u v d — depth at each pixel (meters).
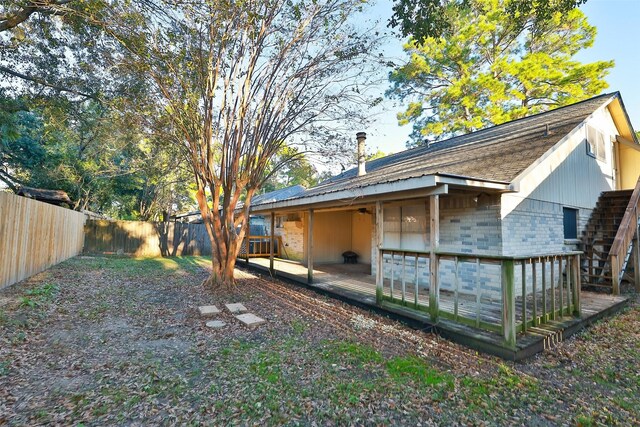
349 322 5.27
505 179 5.63
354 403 2.87
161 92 7.00
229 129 7.58
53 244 10.36
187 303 6.45
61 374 3.31
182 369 3.51
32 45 8.95
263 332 4.79
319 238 12.37
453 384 3.22
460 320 4.32
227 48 6.99
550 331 4.27
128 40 6.10
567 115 9.14
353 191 6.28
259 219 21.31
